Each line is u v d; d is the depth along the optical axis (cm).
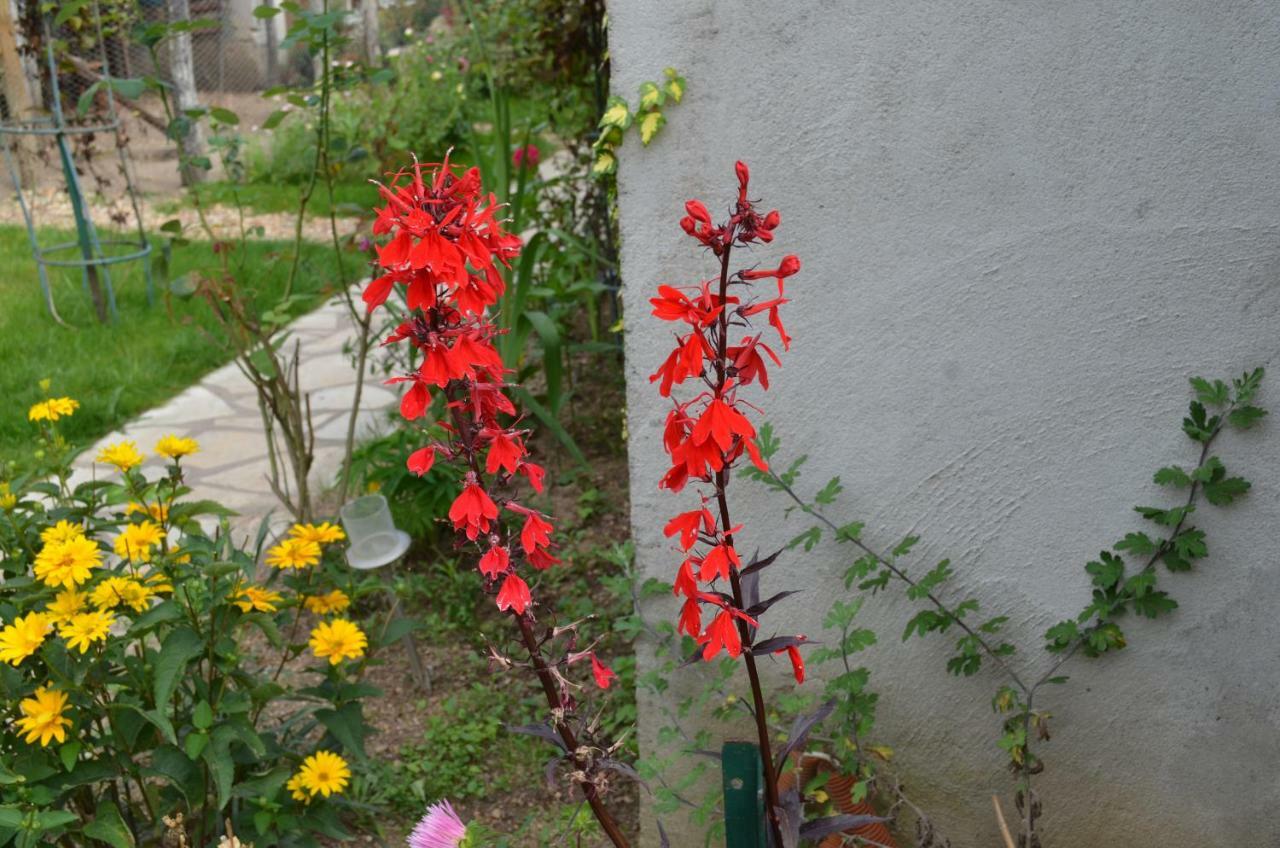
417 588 374
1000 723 246
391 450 417
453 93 962
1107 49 205
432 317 144
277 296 709
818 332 230
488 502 146
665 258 230
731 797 181
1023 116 211
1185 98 205
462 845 182
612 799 291
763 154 221
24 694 231
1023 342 222
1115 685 238
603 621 362
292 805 253
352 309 396
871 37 212
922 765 252
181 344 631
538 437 495
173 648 226
